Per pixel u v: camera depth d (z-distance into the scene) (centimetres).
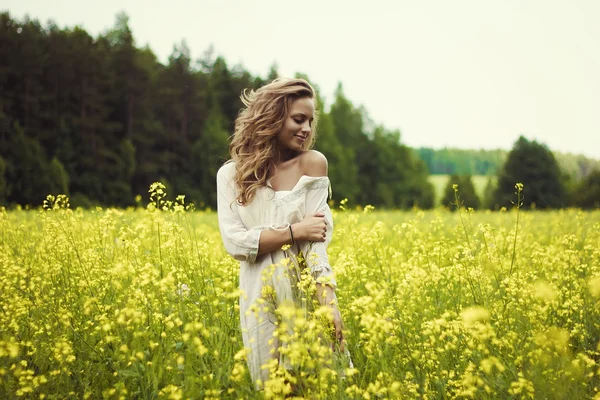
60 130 4969
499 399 299
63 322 353
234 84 6588
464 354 323
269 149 348
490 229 484
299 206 346
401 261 512
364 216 1006
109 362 351
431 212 1808
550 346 302
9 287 412
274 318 331
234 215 357
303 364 288
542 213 1545
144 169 5378
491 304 387
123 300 384
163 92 5944
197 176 5584
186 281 431
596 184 7144
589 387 298
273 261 343
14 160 4319
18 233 614
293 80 352
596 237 649
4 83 5106
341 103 7931
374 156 7844
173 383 302
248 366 322
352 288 447
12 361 325
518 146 6612
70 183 4853
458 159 14825
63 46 5244
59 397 309
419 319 355
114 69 5628
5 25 5356
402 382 307
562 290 421
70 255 493
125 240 465
